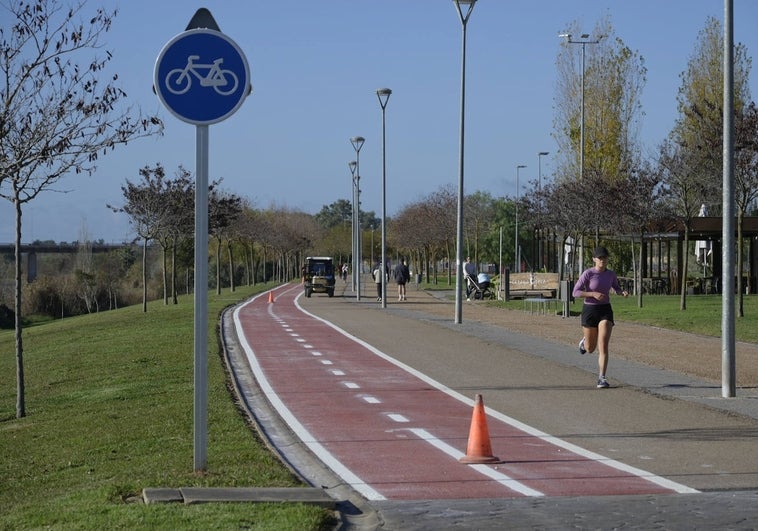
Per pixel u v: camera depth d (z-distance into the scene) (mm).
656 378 18000
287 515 7738
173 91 8859
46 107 16203
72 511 8141
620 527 7699
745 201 31484
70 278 77500
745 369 19375
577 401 15320
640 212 40125
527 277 47781
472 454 10789
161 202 46656
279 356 22375
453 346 24188
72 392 19797
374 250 139875
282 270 122625
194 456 9633
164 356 22922
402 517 8133
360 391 16688
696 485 9547
